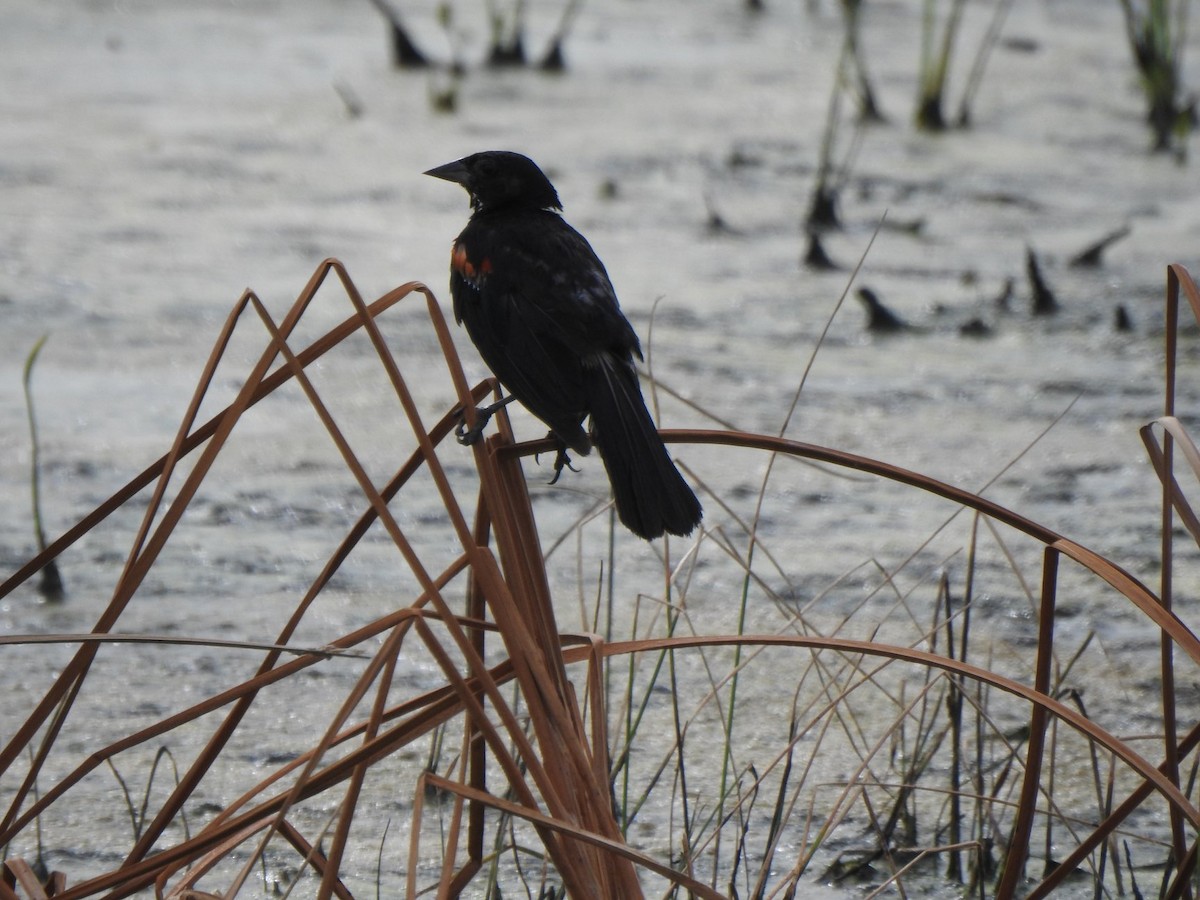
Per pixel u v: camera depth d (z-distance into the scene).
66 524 10.37
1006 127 24.22
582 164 20.83
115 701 8.23
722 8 33.31
